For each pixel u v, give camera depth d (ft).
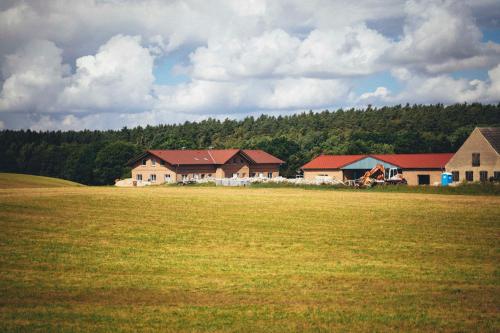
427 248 103.86
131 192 212.02
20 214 137.80
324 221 136.46
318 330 58.13
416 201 180.04
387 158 314.76
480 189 208.44
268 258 94.63
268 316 62.69
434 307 66.44
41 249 99.04
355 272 84.48
